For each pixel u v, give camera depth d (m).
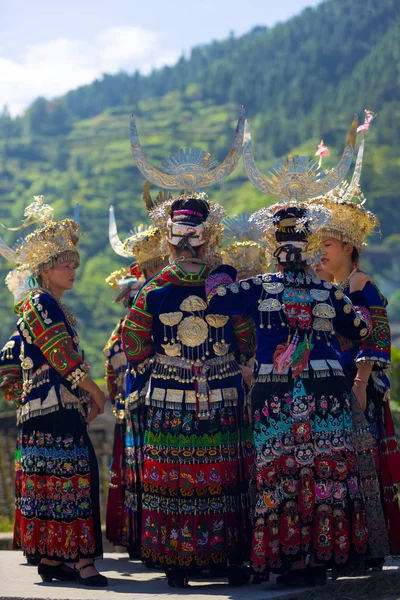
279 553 5.27
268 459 5.35
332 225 6.00
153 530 5.64
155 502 5.65
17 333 6.19
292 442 5.34
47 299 5.89
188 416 5.64
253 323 5.84
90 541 5.78
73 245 6.24
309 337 5.45
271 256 5.72
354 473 5.42
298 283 5.52
